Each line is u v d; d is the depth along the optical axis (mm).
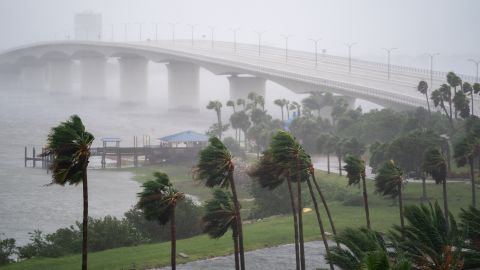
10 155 179625
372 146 126125
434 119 152875
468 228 46906
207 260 72812
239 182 130250
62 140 42875
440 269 41344
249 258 73812
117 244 78000
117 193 128625
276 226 88062
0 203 116438
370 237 43812
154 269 68750
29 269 67875
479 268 44250
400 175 63094
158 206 47531
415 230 43562
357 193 106500
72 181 43812
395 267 33906
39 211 110125
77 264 69562
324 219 91312
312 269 68625
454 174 114062
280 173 54312
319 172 132000
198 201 119688
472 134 82500
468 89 147625
